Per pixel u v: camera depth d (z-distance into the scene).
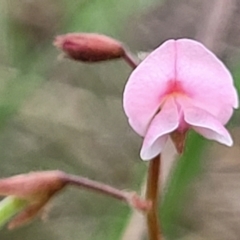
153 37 0.17
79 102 0.18
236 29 0.14
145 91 0.08
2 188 0.09
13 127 0.18
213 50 0.14
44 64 0.15
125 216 0.13
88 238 0.16
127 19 0.16
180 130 0.08
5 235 0.16
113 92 0.18
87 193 0.17
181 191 0.12
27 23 0.15
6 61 0.15
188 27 0.17
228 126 0.13
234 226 0.17
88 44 0.09
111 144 0.18
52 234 0.17
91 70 0.18
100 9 0.14
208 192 0.17
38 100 0.18
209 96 0.09
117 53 0.09
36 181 0.09
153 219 0.09
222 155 0.17
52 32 0.15
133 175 0.17
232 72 0.12
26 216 0.09
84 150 0.18
